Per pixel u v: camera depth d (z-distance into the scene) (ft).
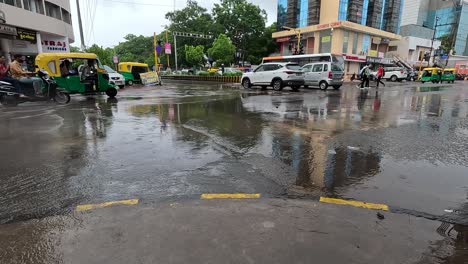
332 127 23.09
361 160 15.10
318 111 31.35
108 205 10.26
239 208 9.99
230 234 8.42
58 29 92.79
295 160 15.06
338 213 9.70
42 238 8.38
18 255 7.66
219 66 164.04
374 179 12.65
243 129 22.33
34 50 88.22
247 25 186.29
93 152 16.40
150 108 33.83
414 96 49.11
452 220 9.33
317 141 18.79
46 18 85.92
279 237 8.29
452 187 11.84
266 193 11.21
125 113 30.22
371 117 27.76
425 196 11.03
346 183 12.21
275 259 7.34
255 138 19.54
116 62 111.65
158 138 19.54
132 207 10.08
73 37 109.91
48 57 39.55
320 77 63.31
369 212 9.78
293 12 164.35
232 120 26.04
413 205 10.32
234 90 61.36
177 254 7.52
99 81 43.01
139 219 9.27
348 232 8.58
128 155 15.83
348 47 143.74
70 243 8.11
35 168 13.92
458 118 27.35
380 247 7.88
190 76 113.39
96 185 11.97
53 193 11.28
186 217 9.37
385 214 9.67
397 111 31.68
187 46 189.57
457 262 7.33
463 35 227.20
